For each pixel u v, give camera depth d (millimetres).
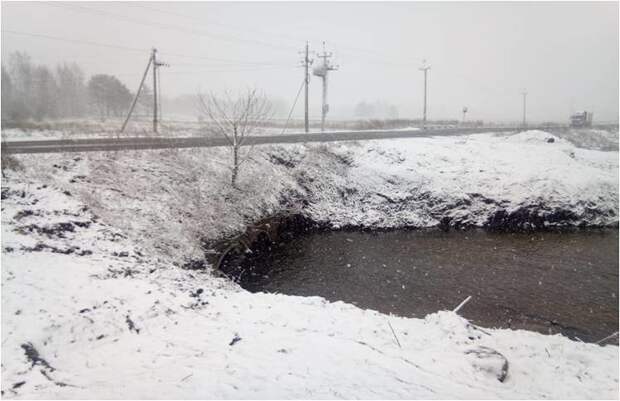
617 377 8562
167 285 11766
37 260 11539
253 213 22516
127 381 6926
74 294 9844
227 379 7070
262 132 35656
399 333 9727
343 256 21094
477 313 14641
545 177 28812
